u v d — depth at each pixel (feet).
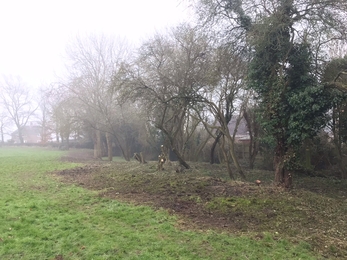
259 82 38.32
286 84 35.14
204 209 27.68
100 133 103.35
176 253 17.78
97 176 48.34
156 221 23.82
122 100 53.16
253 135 67.21
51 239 19.56
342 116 47.47
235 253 18.03
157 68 50.65
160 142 96.43
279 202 29.60
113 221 23.70
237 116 72.13
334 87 32.22
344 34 34.71
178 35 52.26
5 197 30.58
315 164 59.82
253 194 33.12
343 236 21.09
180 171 51.03
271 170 65.41
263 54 37.42
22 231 20.65
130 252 17.83
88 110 85.71
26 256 17.03
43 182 42.04
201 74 48.67
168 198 31.73
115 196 32.86
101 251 17.80
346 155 56.34
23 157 90.63
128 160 91.56
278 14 35.06
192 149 88.07
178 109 54.19
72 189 36.70
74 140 168.14
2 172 52.37
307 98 32.58
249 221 24.21
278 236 20.88
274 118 36.50
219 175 52.90
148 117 65.00
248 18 40.47
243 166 69.46
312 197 32.81
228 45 42.09
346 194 38.91
